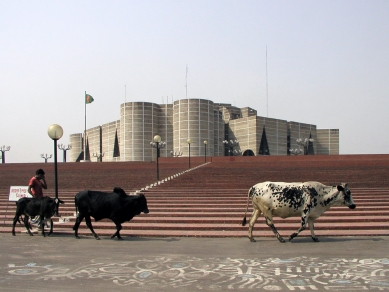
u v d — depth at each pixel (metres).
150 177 28.56
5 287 6.59
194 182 25.03
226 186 23.91
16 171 35.69
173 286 6.56
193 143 88.12
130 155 92.25
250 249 9.73
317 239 10.83
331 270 7.52
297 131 112.25
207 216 15.08
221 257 8.79
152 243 10.81
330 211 15.16
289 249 9.68
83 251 9.68
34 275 7.36
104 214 11.56
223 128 103.94
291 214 10.83
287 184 10.93
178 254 9.19
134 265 8.09
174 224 13.87
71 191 23.72
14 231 12.38
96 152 123.81
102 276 7.25
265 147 101.50
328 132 116.69
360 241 10.74
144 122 93.19
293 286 6.48
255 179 26.02
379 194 19.95
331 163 36.34
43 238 11.83
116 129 108.88
